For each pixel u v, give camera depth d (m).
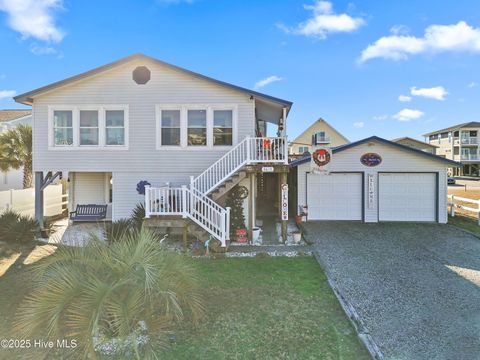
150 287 3.63
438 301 5.18
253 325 4.28
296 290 5.57
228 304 4.95
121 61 10.50
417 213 12.52
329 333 4.10
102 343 3.49
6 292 5.32
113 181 10.79
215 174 10.09
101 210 12.38
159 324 3.69
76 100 10.74
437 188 12.35
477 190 27.27
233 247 8.67
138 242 4.29
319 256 7.76
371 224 12.04
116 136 10.86
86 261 3.96
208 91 10.69
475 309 4.89
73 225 11.96
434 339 4.03
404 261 7.37
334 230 10.92
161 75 10.72
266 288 5.65
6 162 15.55
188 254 8.05
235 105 10.63
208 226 8.48
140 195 10.78
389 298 5.29
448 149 47.47
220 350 3.67
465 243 9.12
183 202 8.46
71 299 3.53
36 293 4.05
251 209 9.63
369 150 12.58
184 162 10.75
